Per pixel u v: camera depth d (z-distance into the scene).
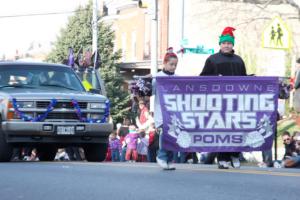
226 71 11.75
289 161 15.51
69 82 16.44
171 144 11.72
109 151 23.05
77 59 23.25
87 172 11.30
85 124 15.29
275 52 39.09
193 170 11.70
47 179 10.08
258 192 8.49
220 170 11.68
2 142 14.98
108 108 15.68
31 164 13.75
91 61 23.17
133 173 11.07
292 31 39.31
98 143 16.02
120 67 46.53
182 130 11.73
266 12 39.62
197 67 39.69
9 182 9.70
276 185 9.21
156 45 26.80
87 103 15.42
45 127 14.96
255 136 11.87
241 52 39.69
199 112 11.76
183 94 11.74
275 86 11.85
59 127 15.07
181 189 8.80
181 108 11.74
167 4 41.97
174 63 11.90
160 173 11.05
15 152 21.98
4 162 15.13
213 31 40.19
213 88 11.75
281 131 28.64
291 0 36.97
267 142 11.88
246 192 8.49
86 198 8.06
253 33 39.69
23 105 14.94
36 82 16.11
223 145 11.83
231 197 8.04
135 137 22.42
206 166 13.52
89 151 16.41
